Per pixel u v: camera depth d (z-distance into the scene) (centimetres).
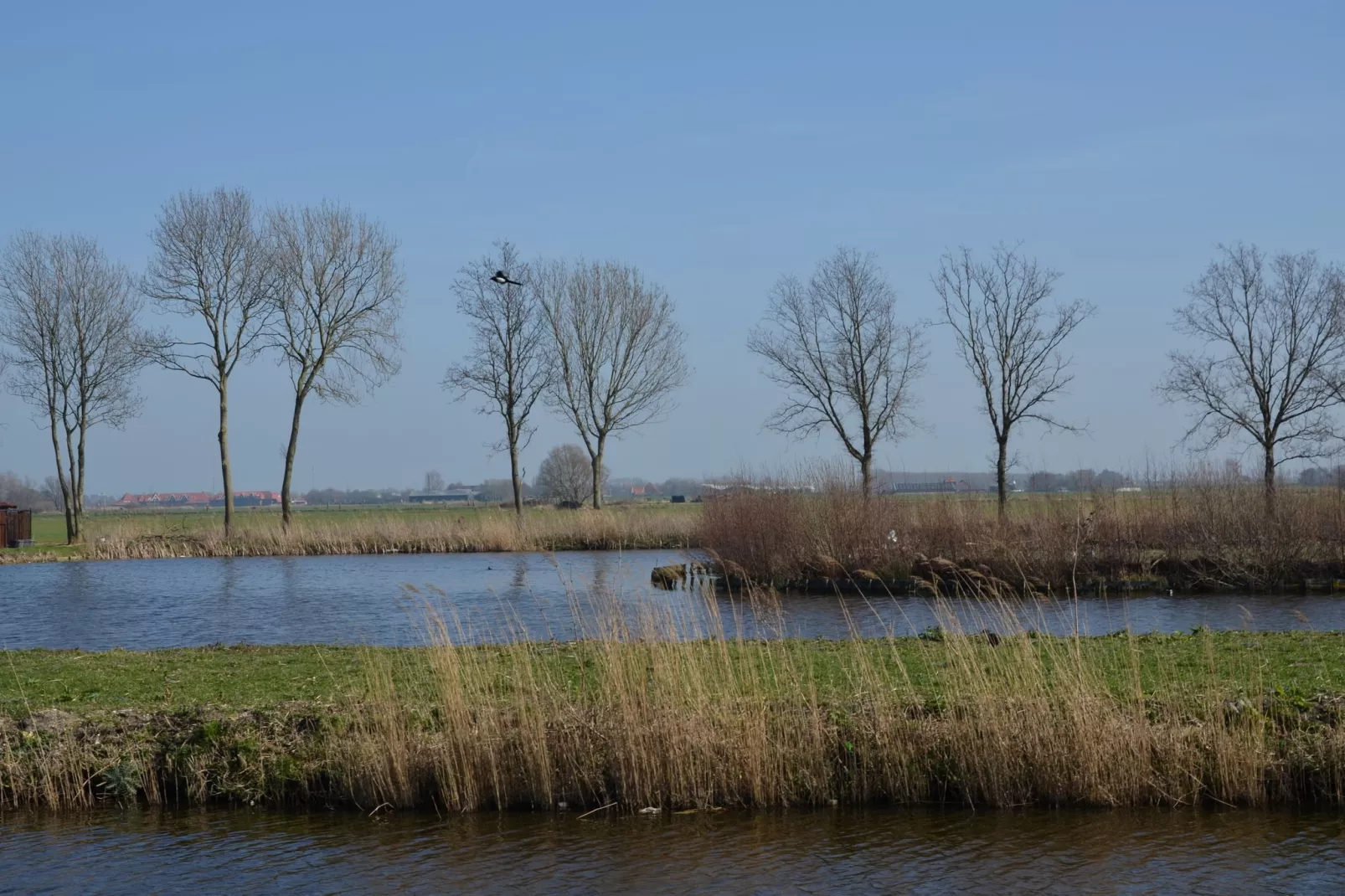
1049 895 829
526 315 5122
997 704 1028
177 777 1082
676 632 1212
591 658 1332
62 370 4956
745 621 2152
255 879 895
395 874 899
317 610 2591
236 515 6581
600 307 5588
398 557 4269
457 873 898
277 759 1073
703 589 1443
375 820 1016
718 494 3316
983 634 1409
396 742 1041
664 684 1073
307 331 4853
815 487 3219
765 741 1024
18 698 1278
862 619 2212
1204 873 853
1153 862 876
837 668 1266
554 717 1067
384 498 19888
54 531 6731
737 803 1024
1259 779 970
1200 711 1034
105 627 2364
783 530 3033
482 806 1038
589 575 3306
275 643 2039
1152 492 3000
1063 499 3019
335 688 1260
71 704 1229
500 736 1050
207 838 979
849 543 2967
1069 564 2738
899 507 3109
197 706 1179
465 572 3559
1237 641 1441
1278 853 882
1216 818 955
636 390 5684
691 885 866
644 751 1025
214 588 3216
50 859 940
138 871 914
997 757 1001
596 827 985
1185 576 2733
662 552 4247
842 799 1023
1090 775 987
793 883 862
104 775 1069
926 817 983
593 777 1036
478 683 1132
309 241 4803
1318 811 958
